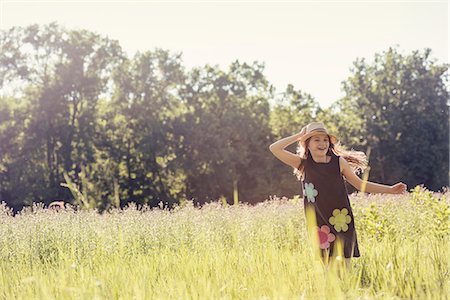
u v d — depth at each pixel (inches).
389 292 190.7
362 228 446.9
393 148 2883.9
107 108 2503.7
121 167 2356.1
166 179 2407.7
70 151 2338.8
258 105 2714.1
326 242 271.1
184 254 273.7
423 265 224.1
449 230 411.5
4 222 449.4
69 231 425.1
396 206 548.1
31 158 2365.9
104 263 263.0
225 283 198.1
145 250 413.4
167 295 187.9
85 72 2485.2
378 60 3053.6
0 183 2368.4
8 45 2437.3
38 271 253.3
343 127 2935.5
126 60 2539.4
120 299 183.2
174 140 2427.4
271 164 2566.4
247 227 432.5
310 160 282.0
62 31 2476.6
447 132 2938.0
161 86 2529.5
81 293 179.3
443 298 178.1
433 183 2886.3
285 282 190.1
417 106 2955.2
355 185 281.4
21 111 2411.4
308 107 2910.9
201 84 2615.7
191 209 513.0
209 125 2470.5
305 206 282.5
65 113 2404.0
